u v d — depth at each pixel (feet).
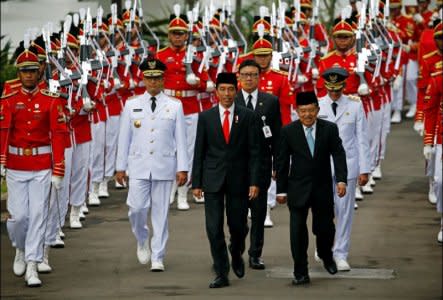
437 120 82.89
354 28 97.76
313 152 70.59
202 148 70.79
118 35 100.17
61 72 80.43
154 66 75.41
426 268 75.61
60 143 71.77
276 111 76.28
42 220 71.92
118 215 93.15
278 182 71.20
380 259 78.02
